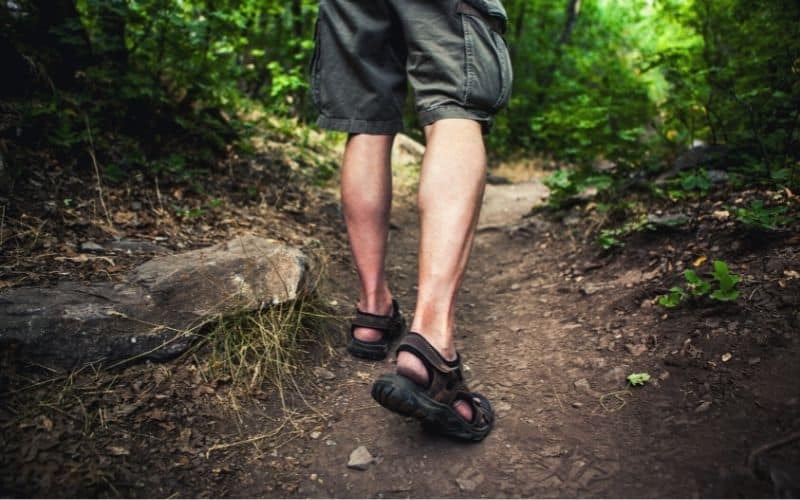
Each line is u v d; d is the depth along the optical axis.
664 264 1.94
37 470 1.02
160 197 2.37
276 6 5.48
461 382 1.19
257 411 1.34
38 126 2.24
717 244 1.90
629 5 10.93
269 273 1.72
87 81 2.60
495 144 8.57
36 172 2.08
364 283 1.60
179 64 3.09
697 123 3.21
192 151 2.95
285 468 1.16
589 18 12.27
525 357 1.61
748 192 2.19
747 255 1.76
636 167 3.11
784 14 2.69
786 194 2.01
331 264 2.36
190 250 2.01
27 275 1.55
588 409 1.30
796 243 1.69
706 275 1.72
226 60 3.46
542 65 10.88
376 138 1.50
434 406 1.10
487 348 1.72
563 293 2.05
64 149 2.26
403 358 1.08
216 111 3.40
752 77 2.67
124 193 2.28
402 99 1.50
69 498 0.98
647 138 3.53
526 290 2.19
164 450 1.15
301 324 1.68
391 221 3.46
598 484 1.05
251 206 2.75
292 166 3.68
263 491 1.08
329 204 3.20
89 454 1.09
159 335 1.43
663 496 1.00
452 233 1.15
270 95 5.34
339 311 1.92
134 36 2.96
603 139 3.33
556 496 1.04
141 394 1.29
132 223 2.09
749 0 2.87
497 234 3.19
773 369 1.26
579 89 7.87
